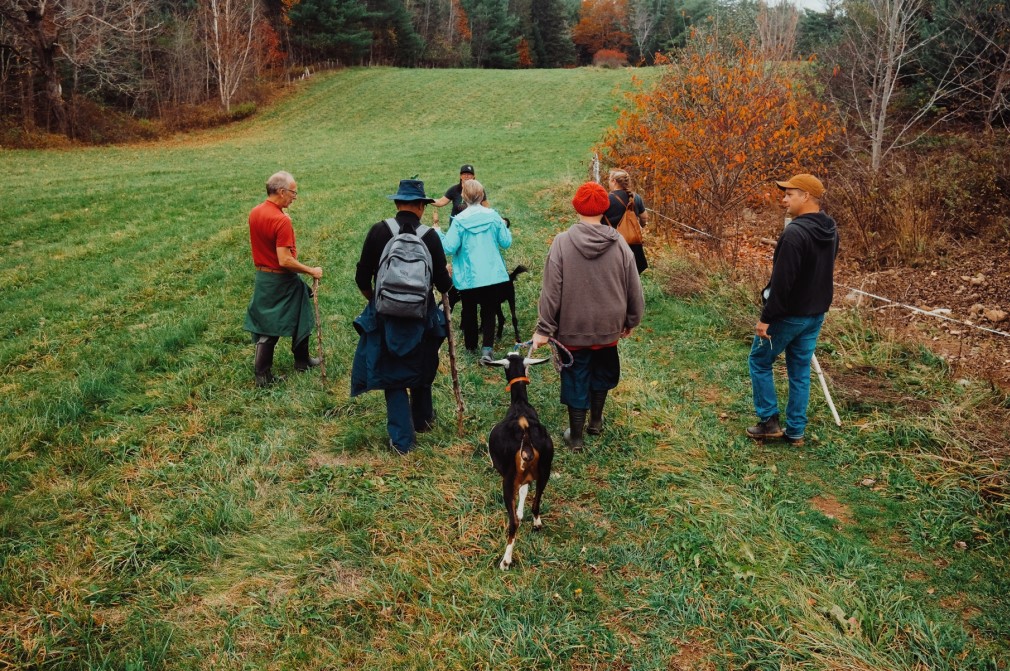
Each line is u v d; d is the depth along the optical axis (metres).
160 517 3.73
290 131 37.66
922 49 14.45
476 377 5.59
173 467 4.26
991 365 5.96
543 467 3.50
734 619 3.00
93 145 33.53
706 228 9.94
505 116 36.91
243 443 4.56
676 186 10.12
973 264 8.51
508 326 6.95
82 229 11.97
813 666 2.73
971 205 9.41
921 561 3.41
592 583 3.26
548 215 12.22
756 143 9.28
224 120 41.09
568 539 3.59
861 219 9.56
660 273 8.28
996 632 2.92
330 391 5.35
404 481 4.11
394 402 4.39
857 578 3.23
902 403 5.04
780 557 3.39
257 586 3.25
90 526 3.66
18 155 26.92
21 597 3.11
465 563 3.39
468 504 3.84
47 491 3.95
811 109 11.45
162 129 37.88
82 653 2.84
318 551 3.44
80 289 8.30
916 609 3.01
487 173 18.98
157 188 16.34
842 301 7.69
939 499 3.90
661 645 2.88
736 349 6.25
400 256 4.09
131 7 34.91
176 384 5.54
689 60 9.93
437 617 3.04
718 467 4.30
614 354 4.41
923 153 12.39
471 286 5.77
